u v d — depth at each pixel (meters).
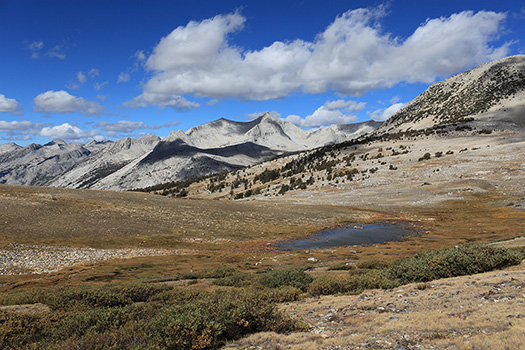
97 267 33.53
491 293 10.84
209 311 9.62
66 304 14.40
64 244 42.53
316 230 66.31
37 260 34.84
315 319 11.18
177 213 67.19
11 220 47.38
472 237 51.47
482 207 84.38
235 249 48.69
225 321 9.23
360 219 78.75
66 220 51.88
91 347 8.34
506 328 7.54
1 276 29.20
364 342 7.98
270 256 42.44
